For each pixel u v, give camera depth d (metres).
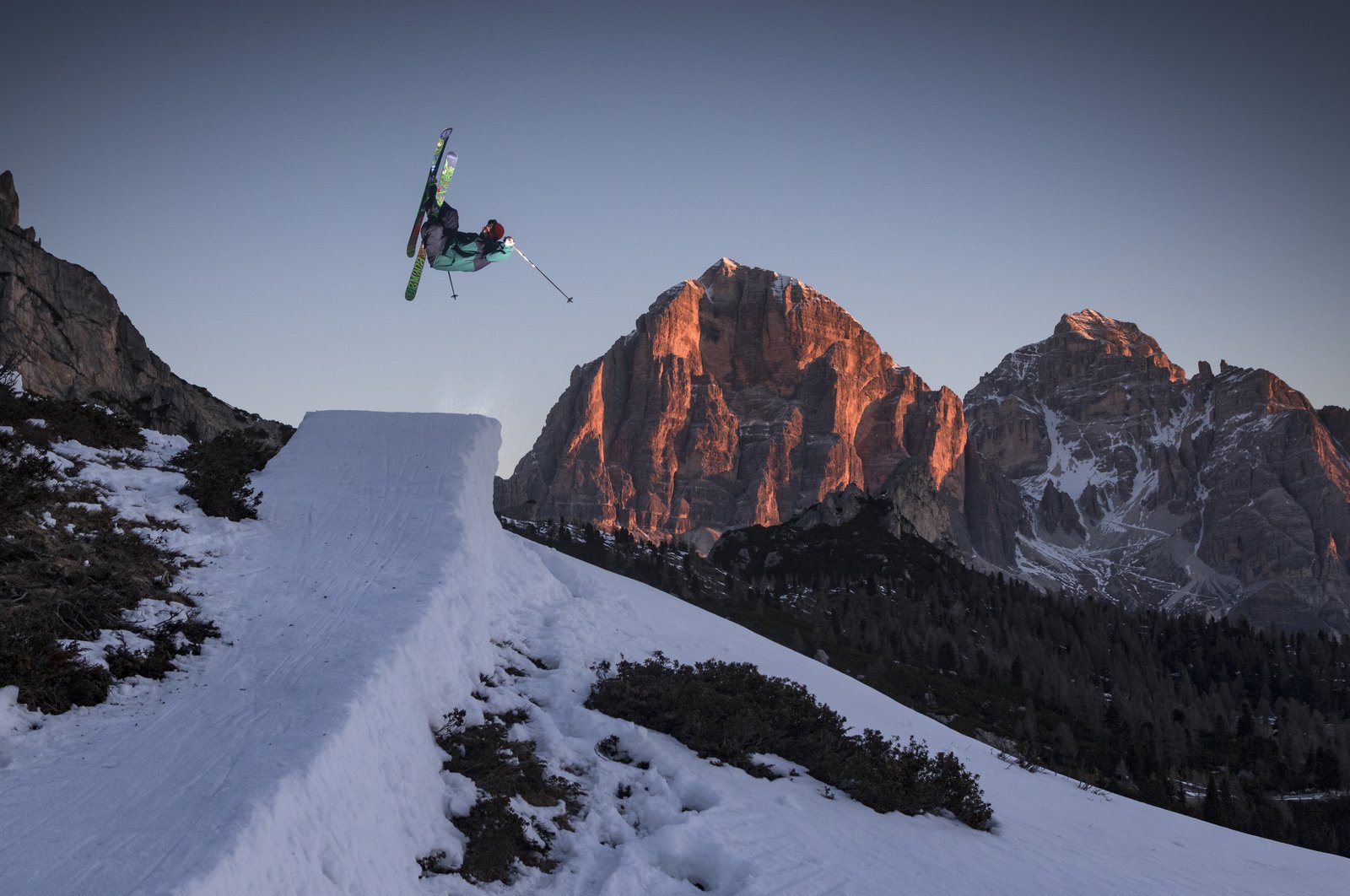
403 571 16.89
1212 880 18.42
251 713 11.51
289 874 9.16
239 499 18.58
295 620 14.45
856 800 17.30
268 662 13.00
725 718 17.58
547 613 20.98
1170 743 126.56
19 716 10.61
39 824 8.83
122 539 15.34
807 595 176.75
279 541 17.80
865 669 126.19
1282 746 134.00
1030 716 115.94
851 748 18.88
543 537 155.12
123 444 21.05
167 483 18.81
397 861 10.72
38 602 12.50
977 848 16.59
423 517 19.34
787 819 15.02
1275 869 20.80
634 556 165.00
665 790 14.88
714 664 20.98
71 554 14.06
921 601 180.00
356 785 10.81
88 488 17.00
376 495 20.19
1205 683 181.00
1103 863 17.77
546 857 12.54
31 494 15.06
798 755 18.52
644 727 17.17
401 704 12.84
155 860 8.41
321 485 20.52
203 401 65.56
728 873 12.73
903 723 25.89
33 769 9.84
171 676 12.44
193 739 10.76
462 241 19.42
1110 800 25.36
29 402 20.09
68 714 11.07
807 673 27.52
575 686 17.77
